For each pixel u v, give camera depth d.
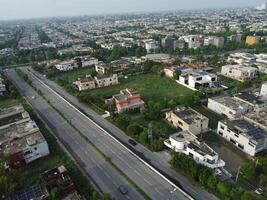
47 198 72.25
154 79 195.75
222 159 93.06
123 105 133.75
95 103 147.62
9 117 124.00
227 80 185.50
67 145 106.00
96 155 98.38
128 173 87.31
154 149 99.62
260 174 82.06
